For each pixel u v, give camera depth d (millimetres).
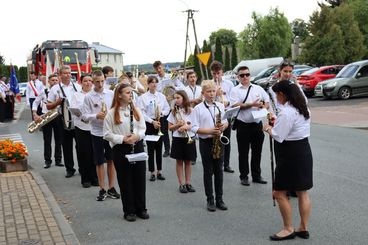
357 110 19594
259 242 5469
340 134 13805
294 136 5277
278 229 5906
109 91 7734
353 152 10797
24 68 60219
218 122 6574
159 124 8750
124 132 6270
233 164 10156
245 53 62250
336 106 21750
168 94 10578
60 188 8391
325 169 9141
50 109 9203
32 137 15117
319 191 7566
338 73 26359
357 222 6031
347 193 7410
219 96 8586
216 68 9219
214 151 6664
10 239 5488
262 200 7262
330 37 38531
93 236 5863
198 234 5812
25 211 6605
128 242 5605
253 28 61281
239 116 8125
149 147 8828
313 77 27516
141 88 10312
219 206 6844
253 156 8328
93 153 8109
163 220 6430
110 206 7188
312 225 5973
